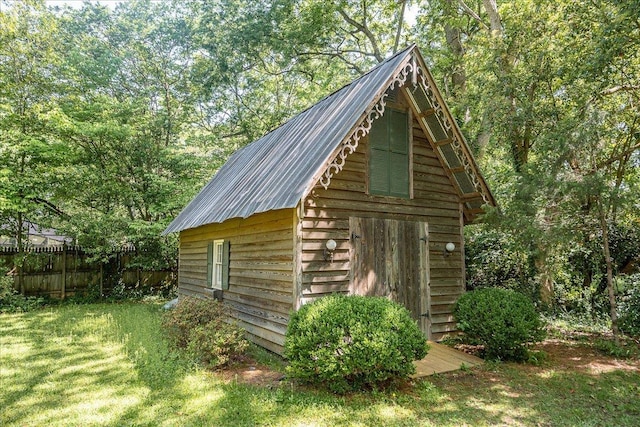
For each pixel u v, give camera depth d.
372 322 5.00
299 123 9.33
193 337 6.71
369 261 7.15
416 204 7.95
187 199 15.14
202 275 10.73
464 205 9.01
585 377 5.79
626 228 9.49
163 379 5.73
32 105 13.46
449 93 15.13
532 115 8.95
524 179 7.31
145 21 19.80
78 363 6.54
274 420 4.34
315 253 6.58
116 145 15.20
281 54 19.17
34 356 6.96
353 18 18.53
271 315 7.14
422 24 17.11
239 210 7.18
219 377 5.82
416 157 8.09
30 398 5.05
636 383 5.55
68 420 4.42
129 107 15.14
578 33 8.66
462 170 8.16
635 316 8.16
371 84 7.14
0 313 11.65
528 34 9.58
